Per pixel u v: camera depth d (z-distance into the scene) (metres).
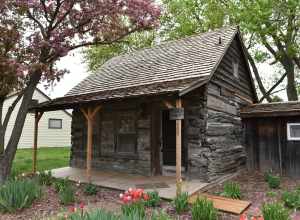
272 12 16.84
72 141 12.72
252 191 7.84
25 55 8.59
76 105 9.22
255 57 20.45
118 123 10.88
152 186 8.15
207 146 8.71
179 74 9.47
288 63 20.02
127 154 10.48
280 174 10.54
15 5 7.95
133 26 10.06
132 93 7.89
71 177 9.77
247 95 13.12
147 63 11.77
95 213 4.09
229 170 9.95
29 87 8.82
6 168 8.32
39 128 22.95
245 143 11.52
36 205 6.38
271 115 10.52
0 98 8.65
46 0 8.67
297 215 5.79
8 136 20.50
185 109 9.25
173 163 10.50
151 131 9.89
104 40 10.02
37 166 12.70
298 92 23.59
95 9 9.04
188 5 19.56
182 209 5.90
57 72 9.39
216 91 9.68
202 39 11.67
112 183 8.70
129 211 5.17
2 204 5.84
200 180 8.68
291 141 10.40
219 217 5.67
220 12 18.91
